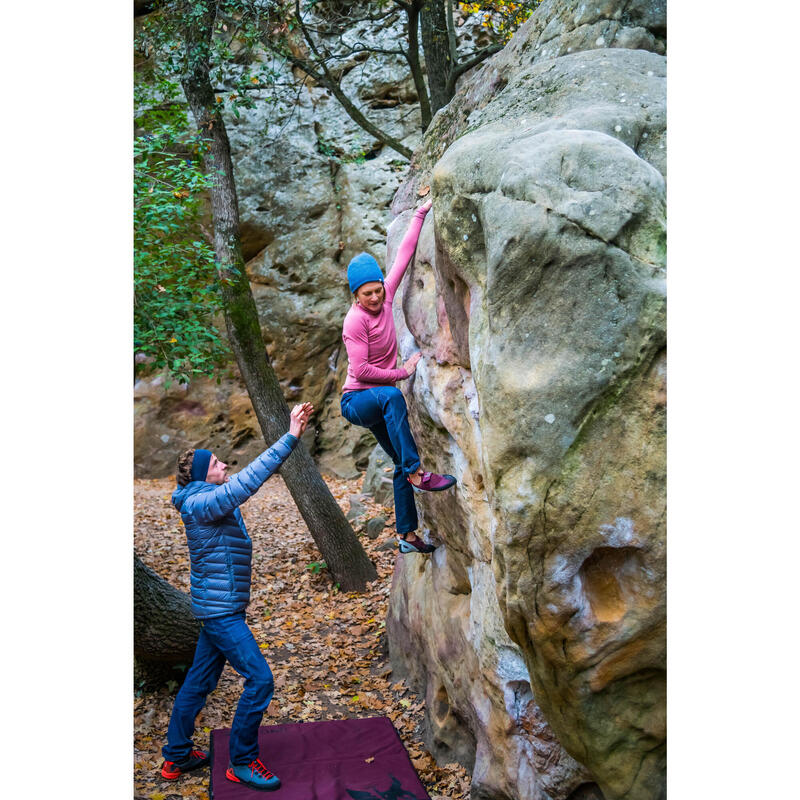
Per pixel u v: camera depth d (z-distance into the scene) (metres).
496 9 8.81
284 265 11.92
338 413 11.91
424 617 5.12
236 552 4.42
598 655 3.01
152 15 9.26
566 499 2.86
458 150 3.40
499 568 3.00
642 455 2.87
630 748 3.18
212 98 7.89
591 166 2.92
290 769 4.50
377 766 4.51
